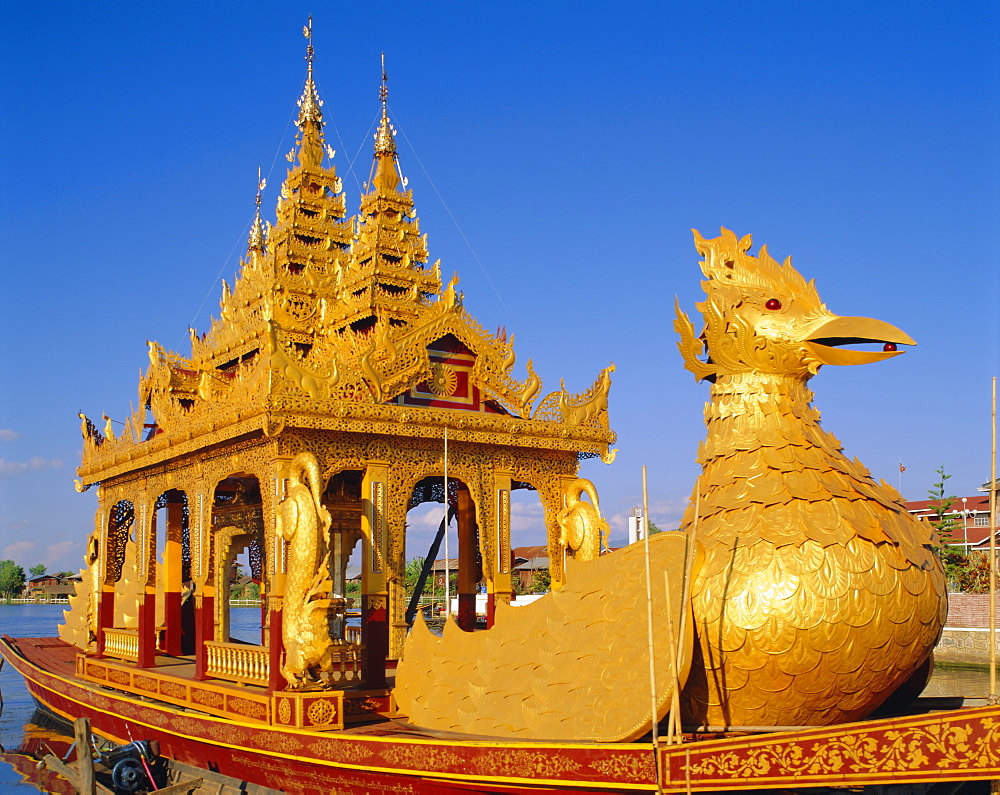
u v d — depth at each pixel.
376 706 14.23
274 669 13.77
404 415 15.28
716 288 11.22
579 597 11.83
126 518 24.27
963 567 43.09
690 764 9.01
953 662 36.94
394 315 18.12
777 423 10.66
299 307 19.95
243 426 14.80
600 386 18.09
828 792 9.30
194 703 16.50
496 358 17.00
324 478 14.69
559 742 10.05
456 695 12.85
